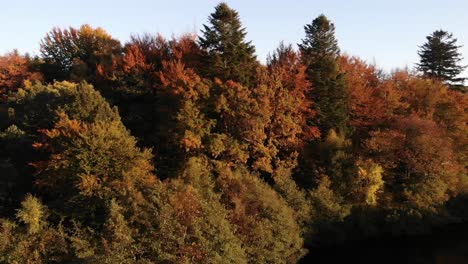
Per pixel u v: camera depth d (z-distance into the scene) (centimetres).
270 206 3759
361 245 4316
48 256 3195
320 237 4269
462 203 5366
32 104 4472
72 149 3419
